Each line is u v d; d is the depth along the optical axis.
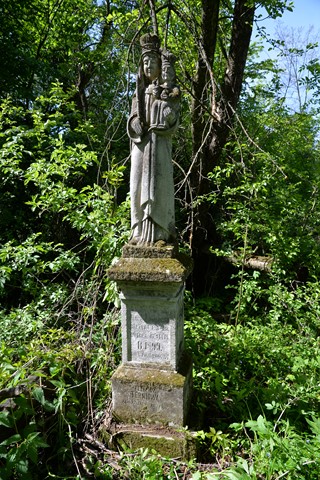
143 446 3.08
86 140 7.49
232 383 3.95
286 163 7.25
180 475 2.87
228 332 5.05
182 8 6.98
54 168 4.71
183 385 3.10
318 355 4.28
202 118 6.38
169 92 3.12
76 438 3.20
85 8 9.83
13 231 7.22
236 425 3.00
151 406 3.18
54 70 8.93
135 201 3.22
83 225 4.31
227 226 6.16
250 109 9.01
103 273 4.70
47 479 2.83
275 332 4.91
